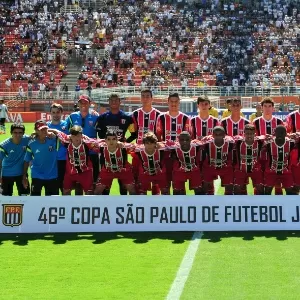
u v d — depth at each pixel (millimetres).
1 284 8016
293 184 11828
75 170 11617
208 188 11953
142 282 7977
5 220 10969
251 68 51656
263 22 56688
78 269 8633
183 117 12438
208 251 9453
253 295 7402
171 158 11805
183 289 7656
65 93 45719
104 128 12289
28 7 58969
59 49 54031
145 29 56312
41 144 11406
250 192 14930
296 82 50062
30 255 9430
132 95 42281
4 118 34250
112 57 53312
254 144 11508
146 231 10891
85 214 10953
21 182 11805
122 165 11531
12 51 54281
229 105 14523
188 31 55969
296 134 11461
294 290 7551
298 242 9953
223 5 58812
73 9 58750
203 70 51938
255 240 10133
